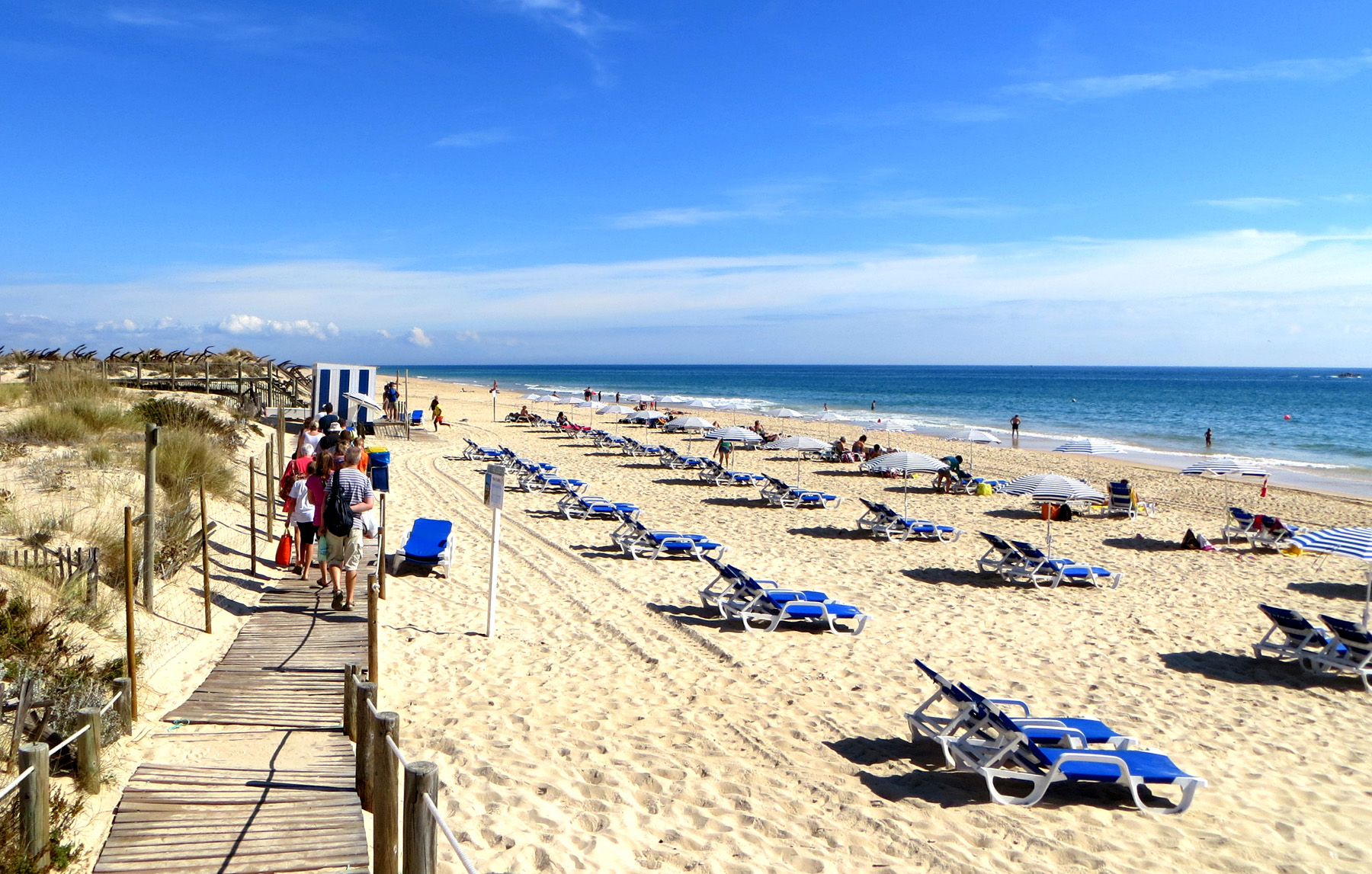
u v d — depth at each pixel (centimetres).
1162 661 802
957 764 540
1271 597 1079
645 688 662
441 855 396
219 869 336
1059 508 1620
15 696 409
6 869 304
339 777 425
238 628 682
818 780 515
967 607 974
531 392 6931
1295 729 644
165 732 475
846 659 761
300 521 841
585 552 1160
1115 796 516
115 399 1528
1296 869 436
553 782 485
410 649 704
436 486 1689
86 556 657
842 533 1422
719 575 1056
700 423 2428
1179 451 3247
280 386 2522
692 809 468
